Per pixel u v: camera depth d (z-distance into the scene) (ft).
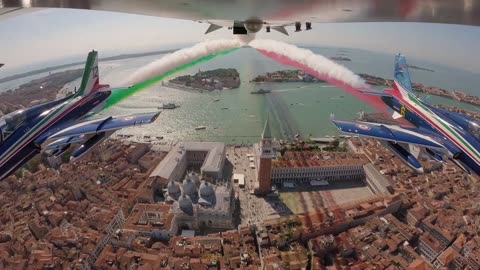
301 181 461.78
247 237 316.19
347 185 459.73
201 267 272.72
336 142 595.88
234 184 446.19
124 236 313.32
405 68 224.74
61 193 386.73
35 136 130.00
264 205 402.52
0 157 118.11
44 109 142.51
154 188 411.13
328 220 340.59
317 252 304.91
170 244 306.55
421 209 369.09
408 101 201.98
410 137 162.20
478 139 142.10
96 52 177.58
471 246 307.17
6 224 336.29
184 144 524.93
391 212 372.99
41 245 296.10
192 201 372.17
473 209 372.99
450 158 150.00
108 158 488.85
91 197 387.55
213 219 355.77
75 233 308.81
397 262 291.58
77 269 270.67
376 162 500.33
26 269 269.03
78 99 161.27
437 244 318.24
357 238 321.93
